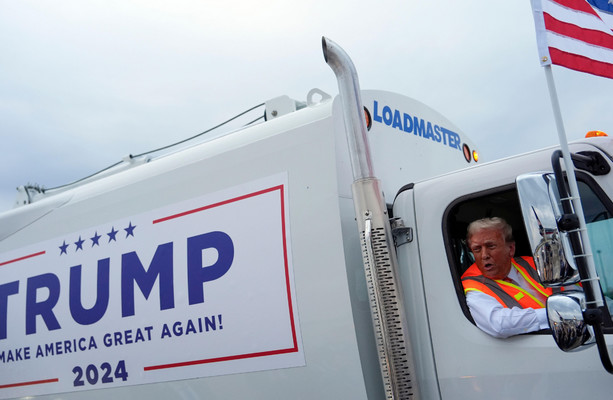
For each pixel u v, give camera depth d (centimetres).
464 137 492
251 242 352
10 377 470
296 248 335
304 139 349
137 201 418
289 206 343
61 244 460
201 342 363
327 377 318
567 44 296
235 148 380
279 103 432
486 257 315
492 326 297
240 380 346
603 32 316
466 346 305
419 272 327
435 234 327
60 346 439
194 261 374
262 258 346
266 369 337
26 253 484
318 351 321
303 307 327
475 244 319
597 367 270
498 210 347
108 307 412
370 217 315
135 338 394
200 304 365
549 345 284
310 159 342
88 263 434
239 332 348
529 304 310
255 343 341
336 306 317
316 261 327
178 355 372
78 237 449
